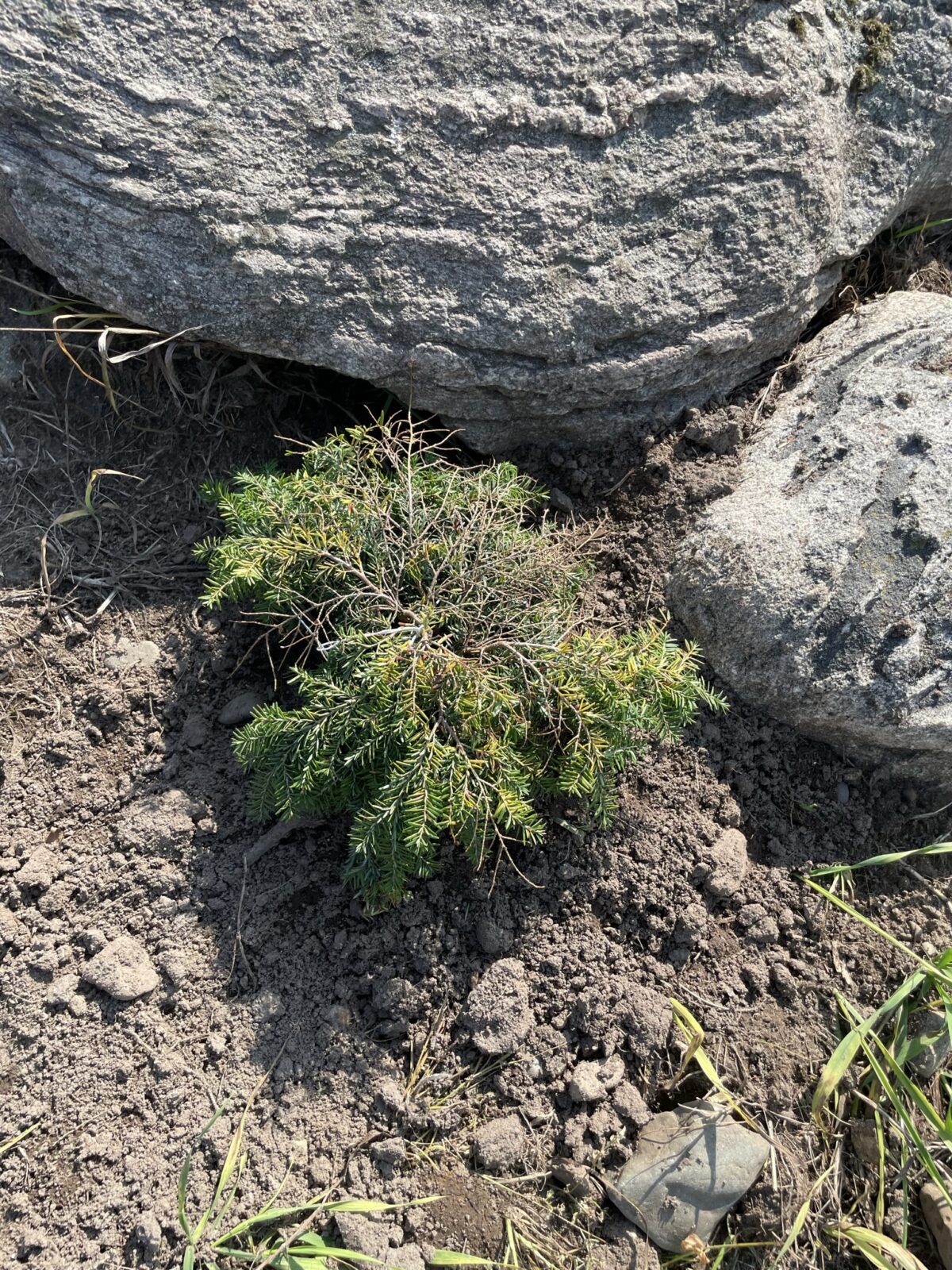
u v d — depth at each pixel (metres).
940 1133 0.63
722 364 0.82
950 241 0.97
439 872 0.71
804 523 0.75
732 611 0.75
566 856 0.72
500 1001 0.67
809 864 0.75
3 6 0.64
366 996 0.68
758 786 0.76
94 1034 0.66
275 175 0.69
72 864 0.70
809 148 0.79
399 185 0.71
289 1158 0.63
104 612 0.77
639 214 0.76
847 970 0.72
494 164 0.72
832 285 0.87
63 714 0.74
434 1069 0.67
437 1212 0.63
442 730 0.64
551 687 0.65
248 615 0.76
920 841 0.77
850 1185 0.67
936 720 0.71
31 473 0.79
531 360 0.76
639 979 0.70
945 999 0.66
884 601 0.72
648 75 0.74
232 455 0.83
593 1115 0.66
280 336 0.73
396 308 0.73
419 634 0.65
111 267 0.71
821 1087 0.65
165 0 0.66
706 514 0.79
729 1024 0.69
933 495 0.73
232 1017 0.67
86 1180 0.62
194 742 0.74
